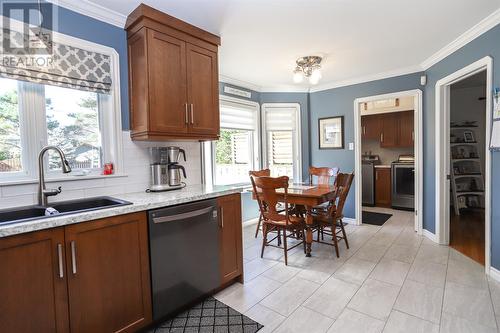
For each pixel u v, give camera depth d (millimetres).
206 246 2078
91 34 2020
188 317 1914
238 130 4285
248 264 2785
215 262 2152
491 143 2316
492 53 2320
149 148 2395
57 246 1348
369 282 2350
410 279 2381
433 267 2609
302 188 3324
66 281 1383
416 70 3607
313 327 1767
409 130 5426
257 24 2377
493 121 2307
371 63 3457
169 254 1826
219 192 2184
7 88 1744
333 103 4434
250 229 4086
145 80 2039
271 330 1751
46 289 1319
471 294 2104
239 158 4367
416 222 3736
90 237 1463
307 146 4703
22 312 1253
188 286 1949
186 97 2293
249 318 1885
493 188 2334
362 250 3109
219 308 2016
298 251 3135
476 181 4840
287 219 2771
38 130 1855
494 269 2346
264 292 2229
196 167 2840
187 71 2301
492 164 2342
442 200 3223
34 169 1829
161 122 2121
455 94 4984
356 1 2039
